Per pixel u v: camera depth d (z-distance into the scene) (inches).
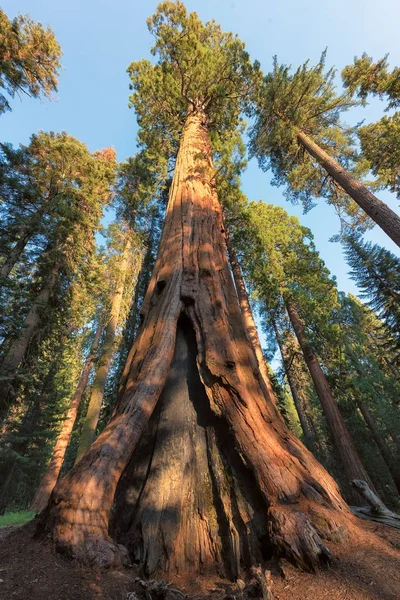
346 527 108.4
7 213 426.3
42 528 106.3
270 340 761.6
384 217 377.1
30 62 440.5
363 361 884.0
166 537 116.4
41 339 448.5
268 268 523.8
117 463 121.6
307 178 591.8
